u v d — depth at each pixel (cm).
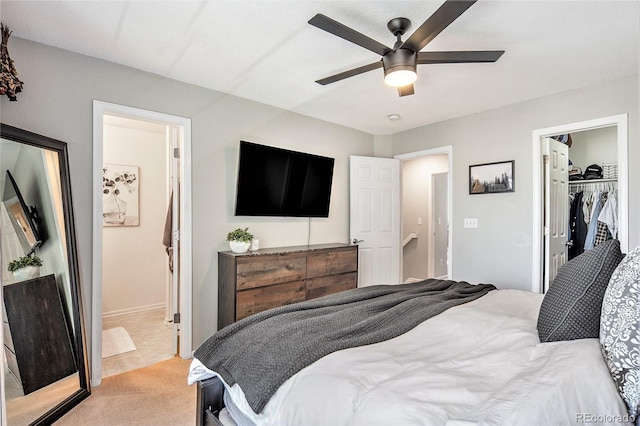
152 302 432
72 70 234
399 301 191
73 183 233
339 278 350
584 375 99
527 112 332
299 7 186
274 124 352
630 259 113
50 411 196
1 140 187
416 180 599
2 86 185
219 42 224
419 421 84
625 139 275
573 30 207
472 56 191
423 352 126
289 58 246
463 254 383
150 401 217
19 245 194
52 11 188
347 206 427
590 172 396
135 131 419
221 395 156
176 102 283
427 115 382
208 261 302
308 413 100
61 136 229
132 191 416
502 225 350
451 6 147
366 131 449
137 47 230
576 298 127
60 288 217
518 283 338
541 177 326
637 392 93
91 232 241
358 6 185
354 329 148
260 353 133
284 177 347
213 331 304
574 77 278
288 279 308
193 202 293
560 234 357
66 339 216
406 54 187
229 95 316
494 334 138
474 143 374
